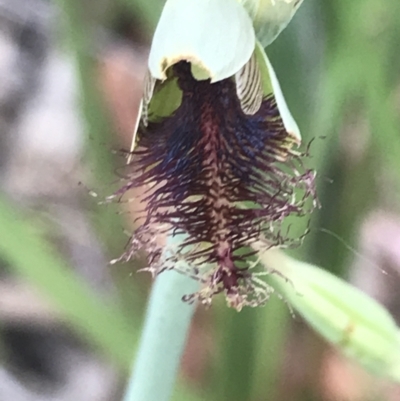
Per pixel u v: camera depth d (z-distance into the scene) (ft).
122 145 0.39
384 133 0.32
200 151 0.19
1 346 0.46
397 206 0.44
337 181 0.37
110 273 0.40
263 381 0.35
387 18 0.31
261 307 0.33
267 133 0.19
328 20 0.31
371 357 0.22
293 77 0.30
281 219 0.20
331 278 0.22
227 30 0.18
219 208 0.19
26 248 0.32
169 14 0.18
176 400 0.31
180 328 0.22
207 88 0.19
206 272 0.20
